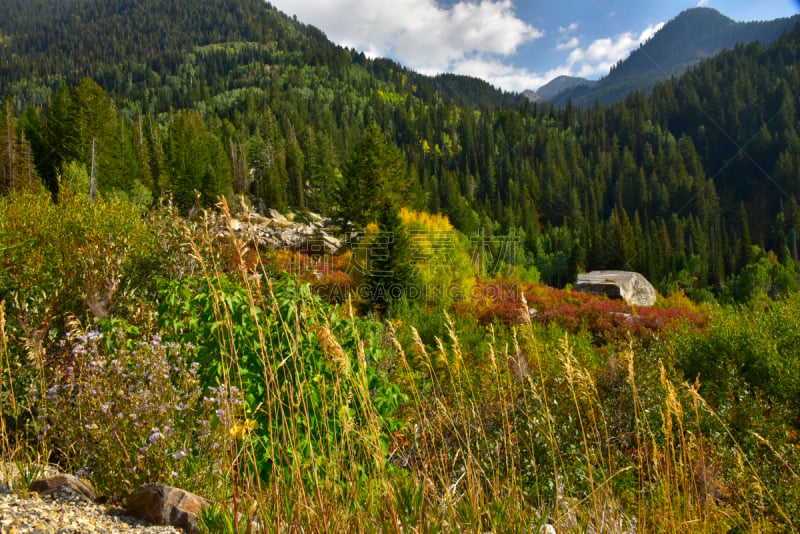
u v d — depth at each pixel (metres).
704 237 90.31
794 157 128.25
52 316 4.00
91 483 2.34
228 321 2.19
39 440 2.60
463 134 154.50
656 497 2.53
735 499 3.47
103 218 7.20
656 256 77.00
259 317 2.75
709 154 147.00
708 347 7.42
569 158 143.50
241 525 1.69
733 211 126.19
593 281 24.42
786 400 6.10
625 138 156.62
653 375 5.46
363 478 2.05
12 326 3.53
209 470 2.40
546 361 5.86
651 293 25.69
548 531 2.08
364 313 13.12
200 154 52.34
